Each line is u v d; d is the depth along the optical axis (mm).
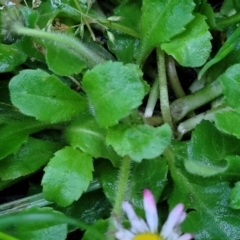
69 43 158
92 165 149
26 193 172
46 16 171
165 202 162
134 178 154
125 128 145
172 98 182
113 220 140
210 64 157
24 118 160
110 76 142
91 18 165
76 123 156
